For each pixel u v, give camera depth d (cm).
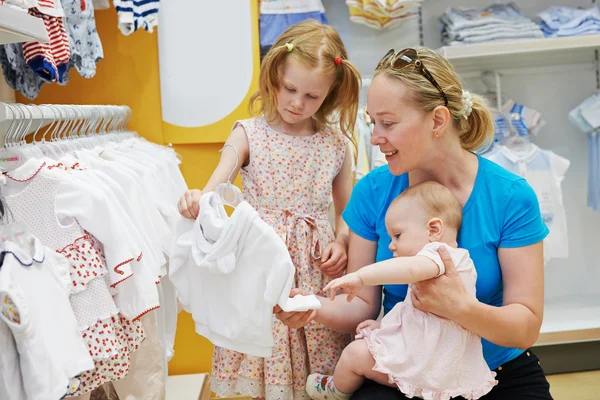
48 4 187
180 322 298
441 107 155
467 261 155
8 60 192
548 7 358
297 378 198
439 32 351
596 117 331
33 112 158
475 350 154
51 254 138
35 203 145
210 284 156
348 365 164
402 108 154
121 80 289
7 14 116
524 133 333
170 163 246
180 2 289
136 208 176
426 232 158
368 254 185
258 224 147
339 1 343
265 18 296
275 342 193
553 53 353
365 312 180
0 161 144
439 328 152
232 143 204
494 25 313
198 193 167
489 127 171
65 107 182
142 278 157
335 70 198
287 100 195
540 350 309
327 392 175
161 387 186
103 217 148
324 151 209
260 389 197
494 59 351
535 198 161
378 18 319
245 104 292
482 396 164
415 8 321
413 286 154
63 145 179
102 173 168
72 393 136
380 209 179
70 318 135
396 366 155
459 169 166
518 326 150
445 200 160
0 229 131
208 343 298
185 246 158
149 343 183
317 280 199
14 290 121
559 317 324
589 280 372
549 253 326
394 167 161
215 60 291
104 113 223
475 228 162
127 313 157
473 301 147
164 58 290
